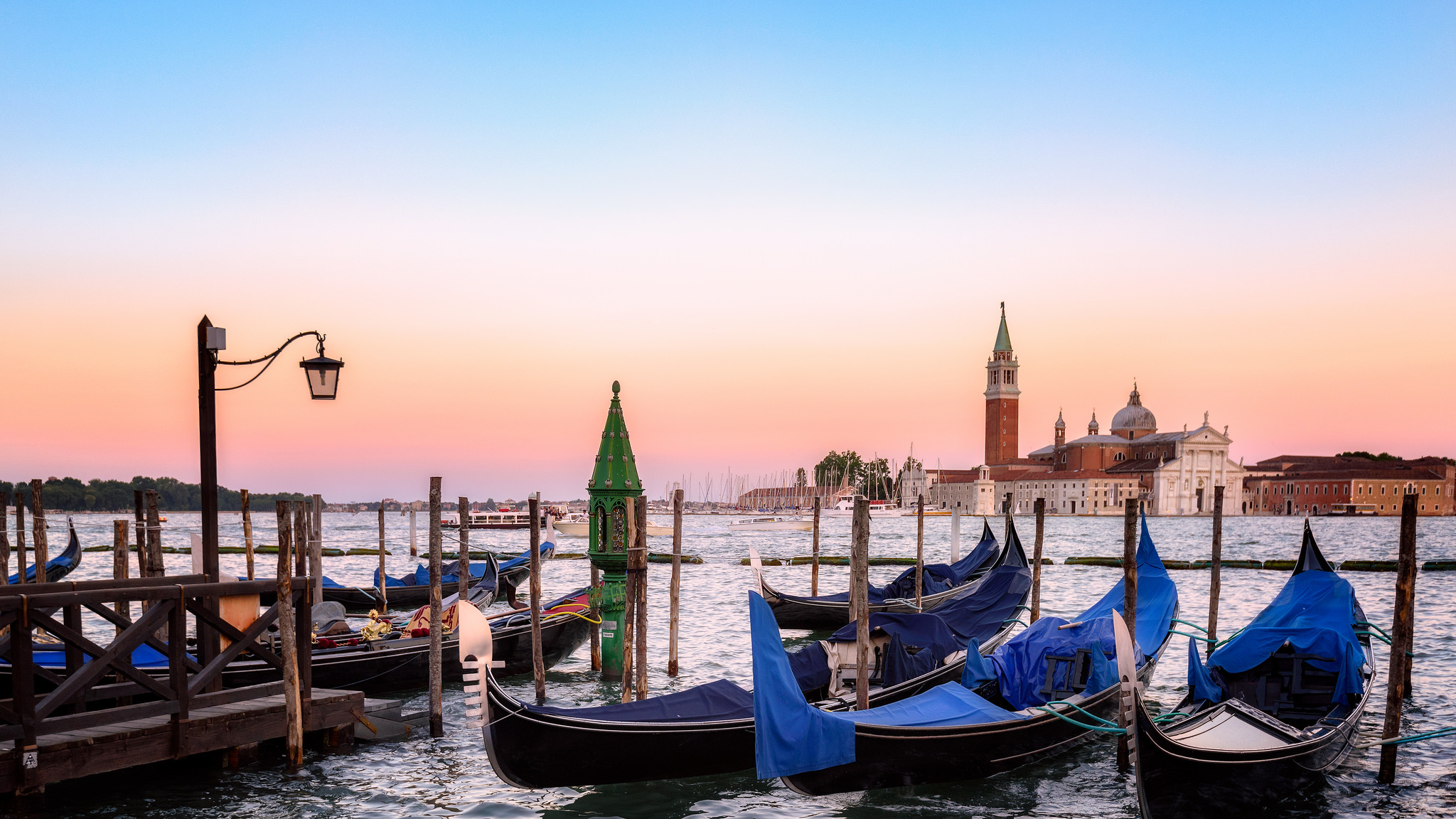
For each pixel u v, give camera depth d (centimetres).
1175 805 1184
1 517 2138
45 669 1402
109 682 1481
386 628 1952
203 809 1237
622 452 2002
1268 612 1753
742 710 1352
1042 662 1558
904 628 1661
